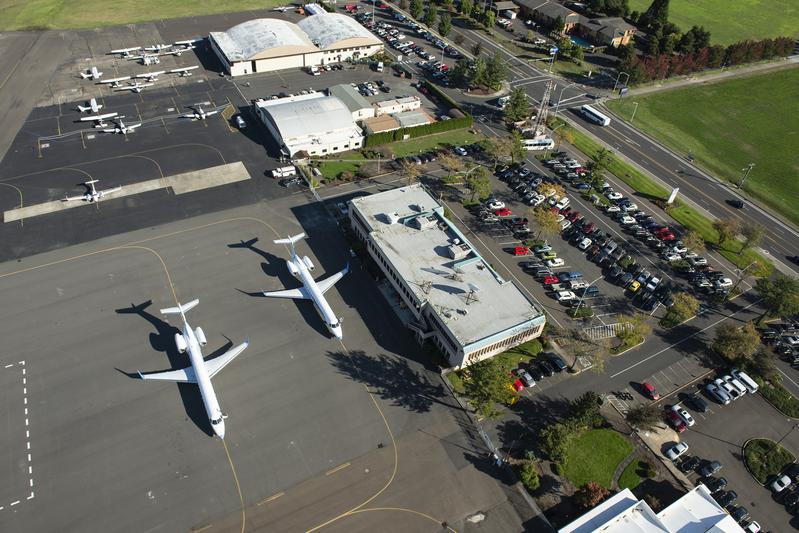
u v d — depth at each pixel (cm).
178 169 12050
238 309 9125
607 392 8425
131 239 10194
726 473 7531
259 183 11869
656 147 14788
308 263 9538
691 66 18312
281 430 7531
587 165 12962
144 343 8462
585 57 19150
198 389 7938
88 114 13688
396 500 6888
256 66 15988
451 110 15088
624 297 10112
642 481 7319
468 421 7862
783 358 9275
